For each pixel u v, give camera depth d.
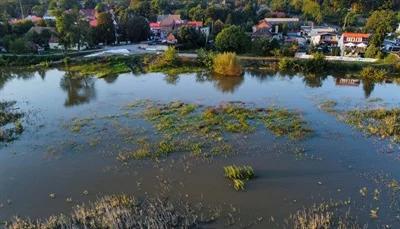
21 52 89.94
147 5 150.50
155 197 31.69
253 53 90.00
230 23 131.12
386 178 34.22
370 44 87.44
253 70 77.88
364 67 73.94
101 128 46.12
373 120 48.09
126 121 48.34
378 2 151.62
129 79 71.06
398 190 32.16
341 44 94.31
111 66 79.44
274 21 133.62
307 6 150.38
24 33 105.62
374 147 40.47
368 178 34.28
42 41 98.00
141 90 63.19
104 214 28.98
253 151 39.81
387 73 70.94
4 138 43.22
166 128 45.69
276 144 41.41
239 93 61.22
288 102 56.19
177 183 33.81
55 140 42.88
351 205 30.25
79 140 42.78
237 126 46.09
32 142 42.44
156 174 35.38
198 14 136.88
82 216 28.67
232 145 41.09
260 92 61.84
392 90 63.03
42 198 31.80
